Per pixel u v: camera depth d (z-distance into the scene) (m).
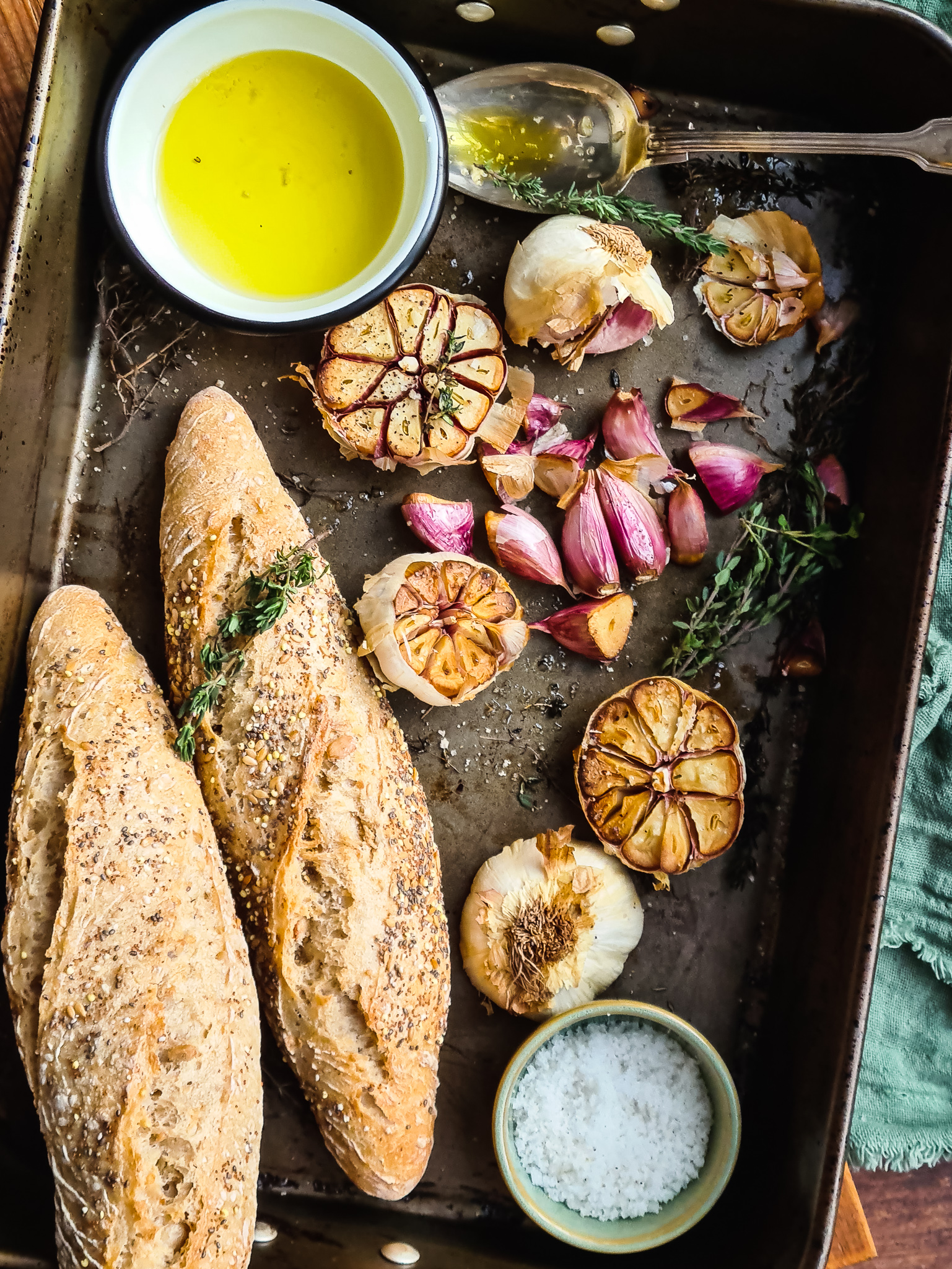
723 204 0.36
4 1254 0.30
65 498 0.34
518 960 0.33
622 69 0.35
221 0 0.30
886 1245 0.37
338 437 0.33
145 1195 0.27
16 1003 0.29
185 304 0.31
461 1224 0.34
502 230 0.35
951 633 0.37
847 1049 0.32
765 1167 0.34
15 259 0.30
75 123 0.31
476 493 0.35
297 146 0.32
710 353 0.36
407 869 0.31
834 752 0.35
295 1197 0.34
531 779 0.35
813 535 0.34
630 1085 0.34
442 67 0.35
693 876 0.35
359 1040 0.30
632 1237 0.32
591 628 0.34
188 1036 0.28
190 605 0.31
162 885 0.29
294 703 0.31
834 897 0.34
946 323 0.33
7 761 0.32
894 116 0.35
